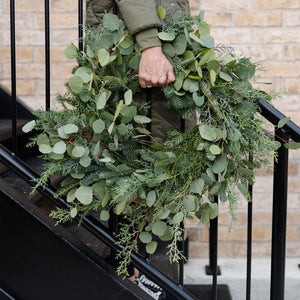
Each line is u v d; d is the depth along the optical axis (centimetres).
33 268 124
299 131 117
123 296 122
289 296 200
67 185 118
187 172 111
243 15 210
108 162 110
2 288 126
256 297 192
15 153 126
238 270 209
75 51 113
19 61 219
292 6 208
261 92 112
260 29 210
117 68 114
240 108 111
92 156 112
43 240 123
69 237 125
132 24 106
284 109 214
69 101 115
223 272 207
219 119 110
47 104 131
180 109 115
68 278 124
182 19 110
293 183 214
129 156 115
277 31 210
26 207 122
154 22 105
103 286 122
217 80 110
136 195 114
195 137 111
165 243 183
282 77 212
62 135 107
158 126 124
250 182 117
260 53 212
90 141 112
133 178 109
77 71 111
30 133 209
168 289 127
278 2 208
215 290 132
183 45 110
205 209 117
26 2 215
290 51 210
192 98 111
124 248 117
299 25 209
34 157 209
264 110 117
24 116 217
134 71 115
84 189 111
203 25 112
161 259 179
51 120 112
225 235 218
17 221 123
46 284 124
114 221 128
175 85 110
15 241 124
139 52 112
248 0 209
